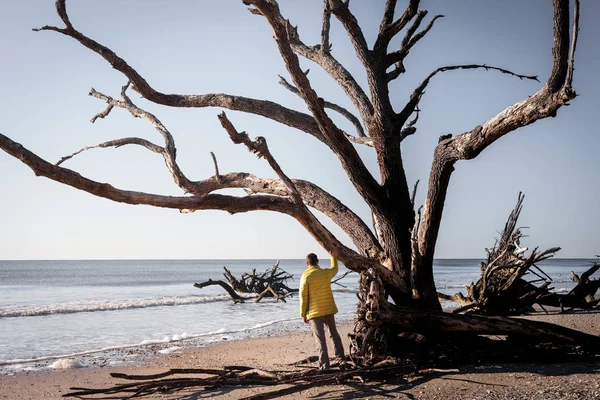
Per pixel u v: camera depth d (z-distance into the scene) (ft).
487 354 29.27
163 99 33.60
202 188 33.22
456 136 29.86
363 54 34.32
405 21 33.53
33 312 76.59
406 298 32.42
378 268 31.37
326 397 22.79
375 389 23.68
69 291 147.95
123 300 107.96
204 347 44.80
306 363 31.68
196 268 474.08
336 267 28.50
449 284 159.02
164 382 24.88
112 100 35.96
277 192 33.86
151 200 27.94
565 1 22.41
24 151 25.21
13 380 31.48
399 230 33.86
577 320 51.47
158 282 211.00
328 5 35.78
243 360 37.50
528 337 30.78
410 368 26.21
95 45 29.48
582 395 20.80
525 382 23.58
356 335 29.84
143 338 52.90
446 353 29.25
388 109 34.17
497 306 59.06
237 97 35.47
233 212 29.40
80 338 52.90
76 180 26.32
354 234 35.17
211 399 23.31
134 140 32.81
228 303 102.06
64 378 32.07
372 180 33.47
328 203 35.91
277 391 22.47
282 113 36.11
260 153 27.66
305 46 37.76
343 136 31.22
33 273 330.95
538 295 61.26
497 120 26.76
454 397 21.63
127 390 24.34
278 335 53.21
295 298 119.96
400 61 36.58
